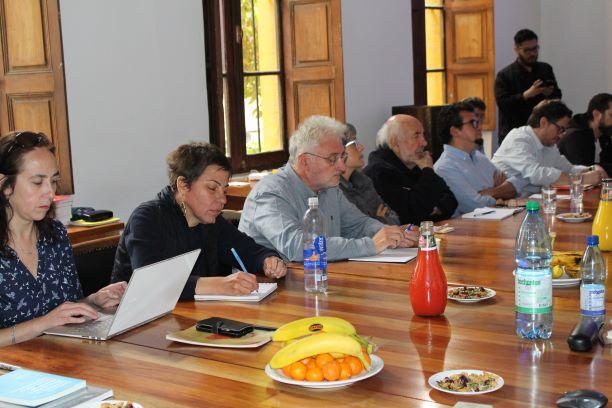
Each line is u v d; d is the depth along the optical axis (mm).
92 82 4441
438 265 2102
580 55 8742
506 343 1860
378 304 2248
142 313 2100
